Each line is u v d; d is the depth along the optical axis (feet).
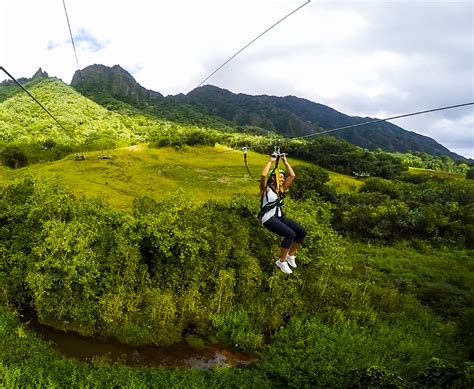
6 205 71.61
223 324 63.82
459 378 48.03
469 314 79.41
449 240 153.07
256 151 329.93
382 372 49.42
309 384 51.03
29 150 284.20
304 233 27.22
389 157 325.42
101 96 587.27
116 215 68.54
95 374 47.60
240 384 50.19
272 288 72.08
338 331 66.08
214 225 71.97
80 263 58.18
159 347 58.44
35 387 43.06
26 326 58.13
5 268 66.28
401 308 80.64
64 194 71.61
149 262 68.74
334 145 310.86
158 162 271.28
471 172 289.74
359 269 104.06
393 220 157.07
